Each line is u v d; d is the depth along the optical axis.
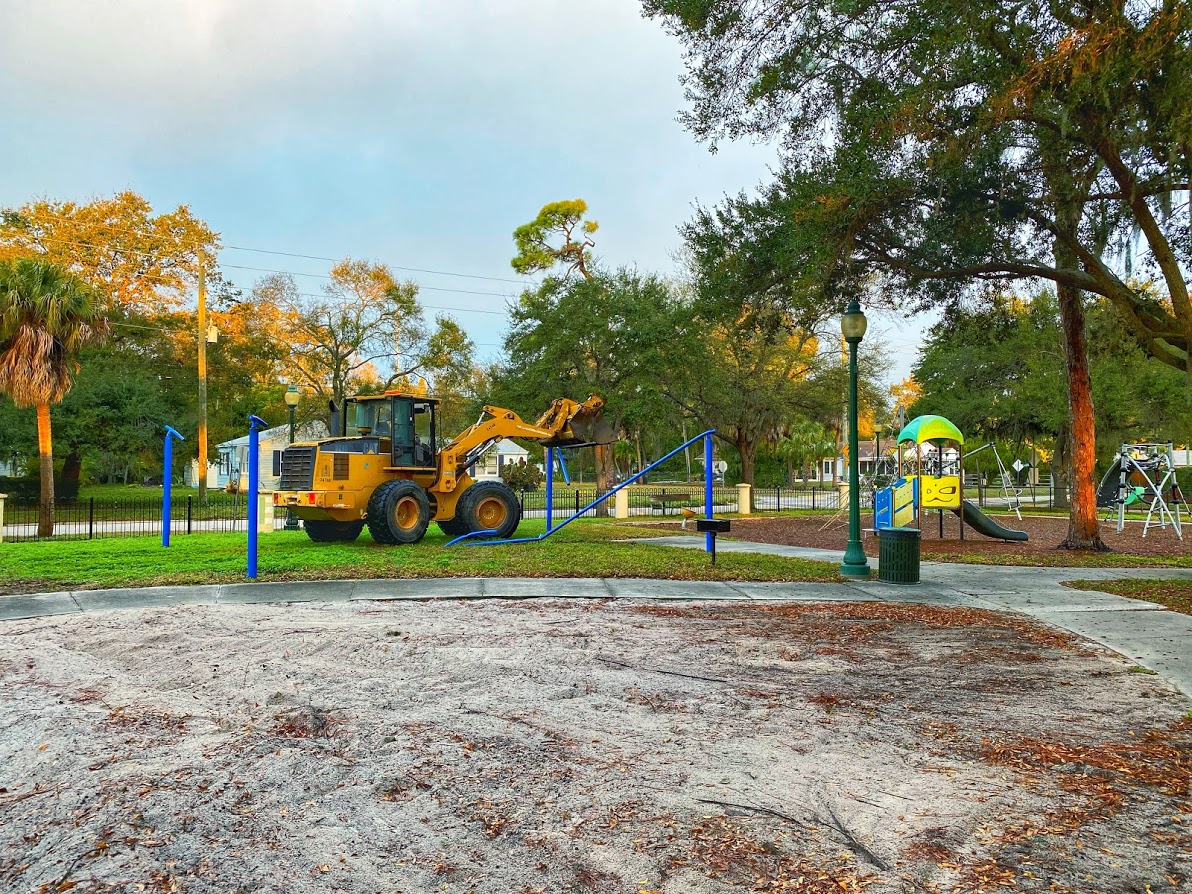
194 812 3.67
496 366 31.67
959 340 18.19
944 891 3.03
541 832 3.49
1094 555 15.23
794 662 6.64
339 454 15.10
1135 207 11.66
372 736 4.69
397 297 42.25
